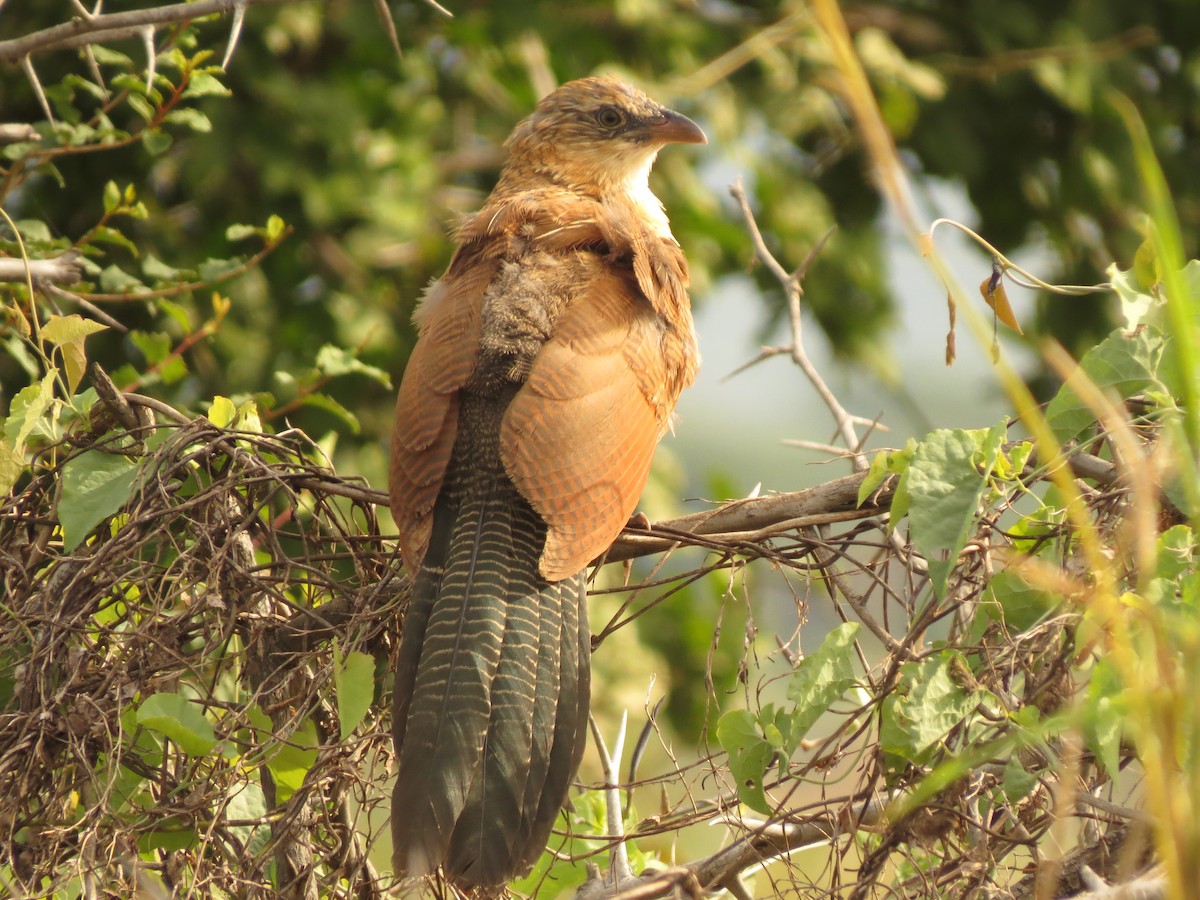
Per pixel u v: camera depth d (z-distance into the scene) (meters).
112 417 7.17
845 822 5.88
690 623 11.55
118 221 10.98
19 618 6.52
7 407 10.13
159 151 8.84
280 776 6.29
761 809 5.99
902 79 12.52
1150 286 6.32
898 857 6.16
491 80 12.76
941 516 5.78
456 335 7.33
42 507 7.14
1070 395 5.98
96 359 10.92
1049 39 13.02
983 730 5.69
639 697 11.30
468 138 12.89
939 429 5.98
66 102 8.83
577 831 7.14
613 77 9.84
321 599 7.08
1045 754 5.34
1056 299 13.02
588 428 6.98
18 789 6.15
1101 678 5.12
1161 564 5.56
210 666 6.71
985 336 4.12
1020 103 13.28
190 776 6.09
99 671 6.42
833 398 7.91
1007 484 6.01
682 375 8.02
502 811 5.84
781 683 11.34
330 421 11.23
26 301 8.27
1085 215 13.16
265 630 6.50
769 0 13.23
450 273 8.32
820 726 7.56
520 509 6.79
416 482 6.79
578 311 7.47
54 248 8.64
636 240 8.09
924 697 5.59
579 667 6.40
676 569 11.65
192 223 11.53
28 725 6.21
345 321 11.38
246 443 6.93
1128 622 5.12
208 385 11.02
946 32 13.21
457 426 7.02
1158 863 5.13
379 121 11.95
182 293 10.43
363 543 6.90
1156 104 13.36
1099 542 5.76
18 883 6.02
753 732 6.00
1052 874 4.90
